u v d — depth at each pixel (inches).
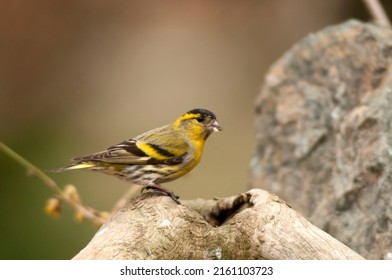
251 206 306.0
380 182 346.6
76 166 358.6
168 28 970.7
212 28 967.0
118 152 358.9
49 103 883.4
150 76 913.5
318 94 438.0
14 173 663.8
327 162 416.2
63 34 935.0
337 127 412.2
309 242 284.8
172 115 863.1
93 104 885.2
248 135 806.5
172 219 296.4
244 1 967.0
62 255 592.4
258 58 925.8
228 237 293.4
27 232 608.4
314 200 410.6
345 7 886.4
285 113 449.1
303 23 918.4
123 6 970.1
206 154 756.6
